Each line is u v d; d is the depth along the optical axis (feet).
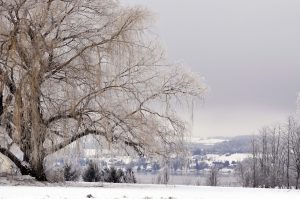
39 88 89.40
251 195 69.10
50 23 91.71
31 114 88.79
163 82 97.66
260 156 244.01
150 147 95.96
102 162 97.25
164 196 59.57
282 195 70.95
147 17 96.68
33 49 88.58
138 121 94.68
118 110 93.91
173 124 97.96
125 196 56.65
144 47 96.89
